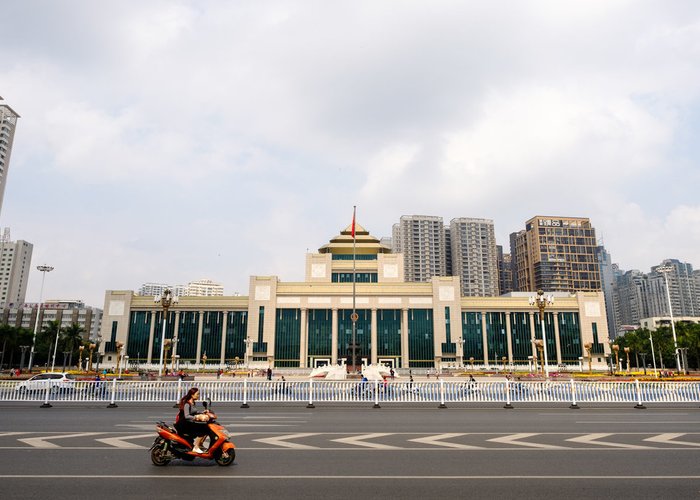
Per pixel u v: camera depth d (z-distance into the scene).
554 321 109.94
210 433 11.48
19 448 13.32
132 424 18.39
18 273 187.62
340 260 114.44
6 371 79.62
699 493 9.19
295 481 9.95
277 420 20.08
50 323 106.12
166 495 8.92
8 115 139.12
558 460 12.01
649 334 118.25
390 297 107.25
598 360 107.88
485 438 15.37
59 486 9.48
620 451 13.17
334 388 28.88
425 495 9.01
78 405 25.77
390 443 14.37
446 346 104.38
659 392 29.17
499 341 108.69
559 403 27.88
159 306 108.88
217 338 107.62
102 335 106.62
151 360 106.19
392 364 102.94
